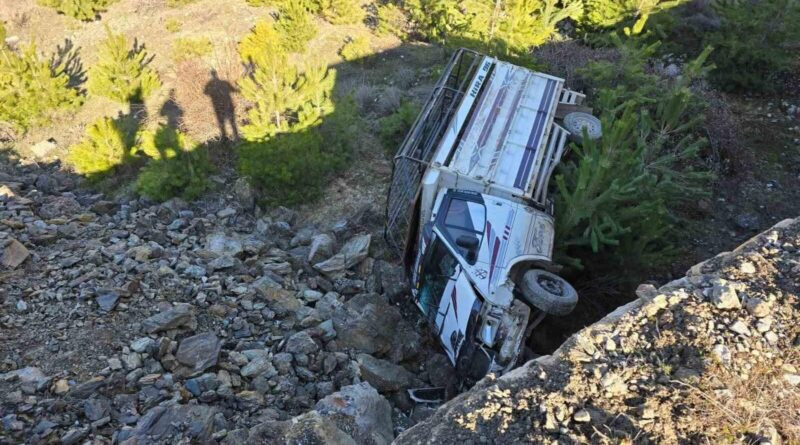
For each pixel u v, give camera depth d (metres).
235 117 12.41
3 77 12.79
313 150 10.07
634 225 6.69
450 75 10.06
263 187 10.14
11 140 12.83
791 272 4.72
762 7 10.53
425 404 6.04
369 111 12.47
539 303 5.63
